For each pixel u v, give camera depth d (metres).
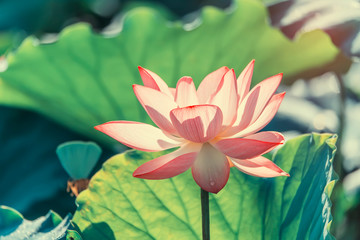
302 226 1.99
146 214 2.04
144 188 2.04
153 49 2.34
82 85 2.39
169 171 1.86
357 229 2.43
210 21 2.31
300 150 2.06
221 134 1.89
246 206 2.04
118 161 2.04
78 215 2.02
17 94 2.45
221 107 1.88
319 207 1.96
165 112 1.87
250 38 2.37
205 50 2.36
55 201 2.39
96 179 2.04
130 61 2.35
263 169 1.88
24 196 2.41
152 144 1.89
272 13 2.48
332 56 2.42
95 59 2.34
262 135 1.89
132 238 2.03
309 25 2.36
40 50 2.32
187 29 2.31
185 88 1.88
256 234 2.04
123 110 2.43
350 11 2.35
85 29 2.30
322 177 1.99
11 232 2.04
